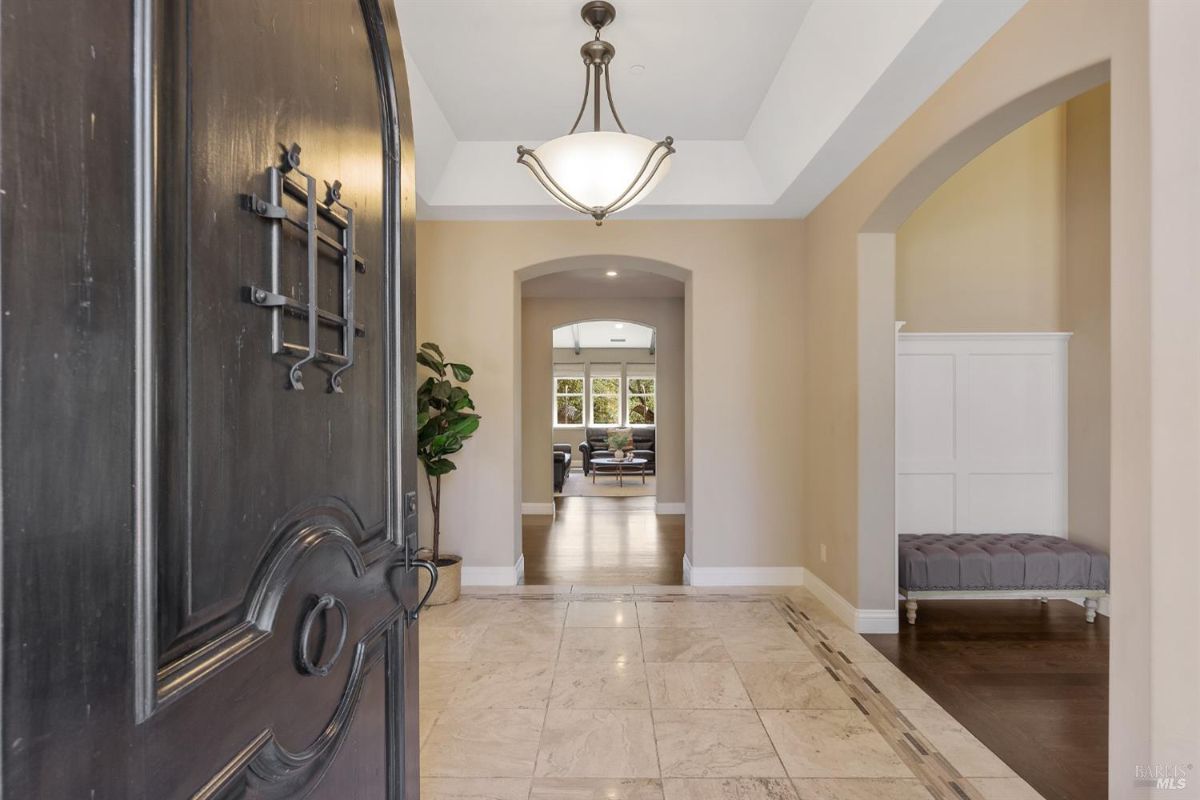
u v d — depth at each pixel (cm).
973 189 415
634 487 1041
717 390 429
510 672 282
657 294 722
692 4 249
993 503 406
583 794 193
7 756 40
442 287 428
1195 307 121
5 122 40
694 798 191
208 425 61
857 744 221
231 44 66
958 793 194
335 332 91
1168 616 127
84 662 46
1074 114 400
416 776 131
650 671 283
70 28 45
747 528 429
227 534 65
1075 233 398
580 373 1416
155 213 53
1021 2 190
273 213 72
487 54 287
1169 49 125
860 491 333
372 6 109
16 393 41
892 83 239
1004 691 264
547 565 497
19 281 41
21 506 41
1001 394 407
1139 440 142
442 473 391
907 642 321
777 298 428
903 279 416
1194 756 121
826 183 357
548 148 248
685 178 390
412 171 129
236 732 65
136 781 51
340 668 93
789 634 332
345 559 94
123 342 50
